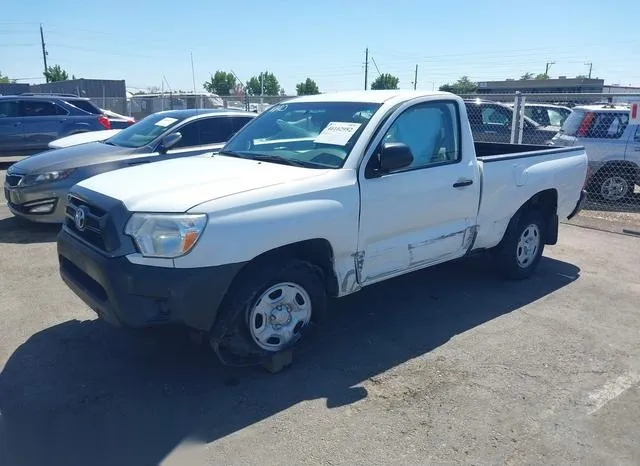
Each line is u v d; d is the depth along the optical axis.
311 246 3.90
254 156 4.59
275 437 3.20
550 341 4.44
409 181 4.34
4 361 4.02
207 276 3.37
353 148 4.09
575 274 6.12
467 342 4.40
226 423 3.32
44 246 6.93
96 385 3.72
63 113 14.64
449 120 4.79
